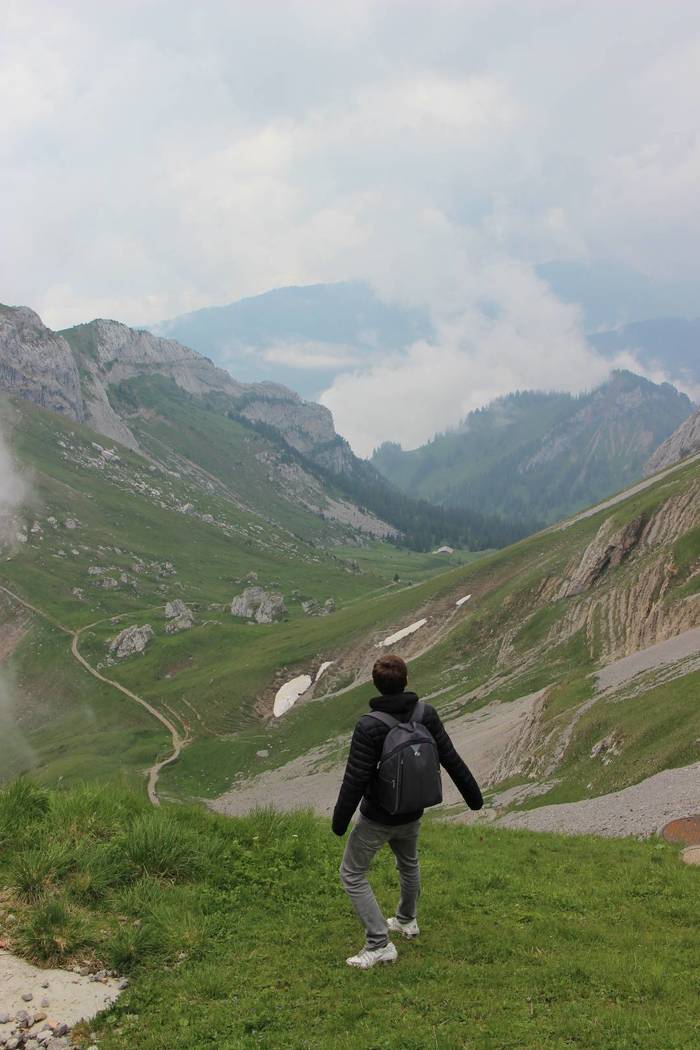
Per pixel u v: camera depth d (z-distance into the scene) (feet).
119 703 581.12
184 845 40.11
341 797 29.22
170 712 563.07
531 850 56.80
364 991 28.68
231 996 28.91
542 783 185.47
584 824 111.96
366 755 29.12
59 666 653.30
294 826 48.01
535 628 447.42
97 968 30.76
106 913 34.63
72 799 43.50
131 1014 28.07
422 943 33.37
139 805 46.73
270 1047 25.30
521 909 38.68
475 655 477.77
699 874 46.91
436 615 569.23
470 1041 24.91
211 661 651.25
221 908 36.40
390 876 43.06
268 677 574.56
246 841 44.21
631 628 340.18
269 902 37.76
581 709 215.10
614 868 50.14
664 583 333.01
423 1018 26.68
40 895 34.91
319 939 33.81
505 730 287.07
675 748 140.05
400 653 544.62
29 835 39.32
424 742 29.25
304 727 499.51
